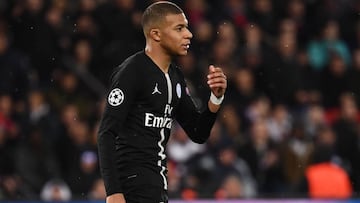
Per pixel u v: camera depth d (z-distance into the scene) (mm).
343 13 51125
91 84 42250
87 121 40281
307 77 46969
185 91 20219
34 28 42562
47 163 38656
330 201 35625
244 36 45781
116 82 18953
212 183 38219
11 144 38938
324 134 41469
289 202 35469
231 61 44438
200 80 43000
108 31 43406
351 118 43875
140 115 19188
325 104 47062
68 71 42344
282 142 40938
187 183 37844
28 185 38000
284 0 49875
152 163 19203
